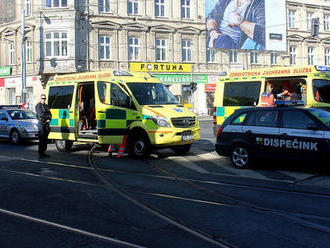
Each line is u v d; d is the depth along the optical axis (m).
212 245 4.98
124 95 12.98
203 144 16.64
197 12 41.34
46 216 6.32
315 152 9.29
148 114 12.43
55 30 35.03
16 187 8.47
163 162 12.10
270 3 42.31
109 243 5.07
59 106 14.96
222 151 11.23
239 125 10.92
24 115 19.22
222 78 15.71
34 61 37.03
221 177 9.69
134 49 38.81
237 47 40.81
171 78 39.72
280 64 44.59
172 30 39.94
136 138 12.84
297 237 5.25
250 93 14.76
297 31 45.44
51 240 5.20
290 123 9.92
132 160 12.58
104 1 37.41
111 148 13.55
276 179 9.34
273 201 7.23
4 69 40.31
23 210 6.68
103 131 13.30
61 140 15.19
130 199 7.41
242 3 40.84
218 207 6.83
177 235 5.38
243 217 6.21
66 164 11.77
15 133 18.27
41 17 35.19
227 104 15.42
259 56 44.72
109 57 37.72
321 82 13.71
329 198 7.43
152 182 9.05
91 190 8.20
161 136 12.19
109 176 9.80
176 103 13.51
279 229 5.60
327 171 10.20
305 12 45.88
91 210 6.68
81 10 36.25
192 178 9.56
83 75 14.34
